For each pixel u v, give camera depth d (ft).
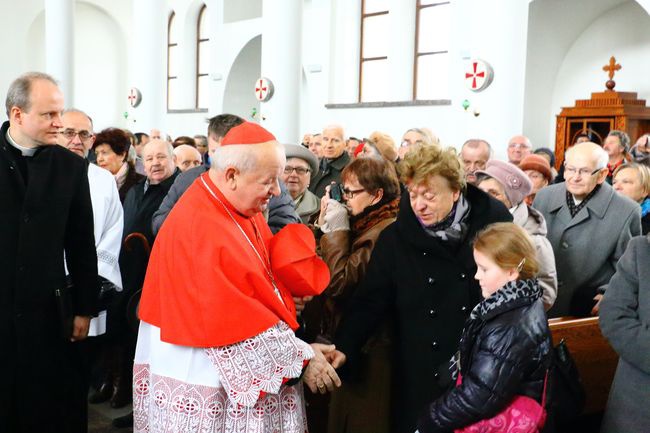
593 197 11.66
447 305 8.03
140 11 47.80
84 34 67.51
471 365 6.77
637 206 11.64
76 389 9.52
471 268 8.01
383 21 43.88
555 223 12.05
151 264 6.93
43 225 8.85
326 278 7.29
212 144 10.28
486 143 15.28
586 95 34.30
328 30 45.34
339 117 44.75
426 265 8.14
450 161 7.75
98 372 15.24
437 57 40.75
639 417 8.06
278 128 32.07
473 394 6.52
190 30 60.90
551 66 34.99
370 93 44.78
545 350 6.61
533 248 6.73
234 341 6.29
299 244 7.22
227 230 6.58
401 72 41.83
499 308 6.63
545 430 6.79
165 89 48.80
